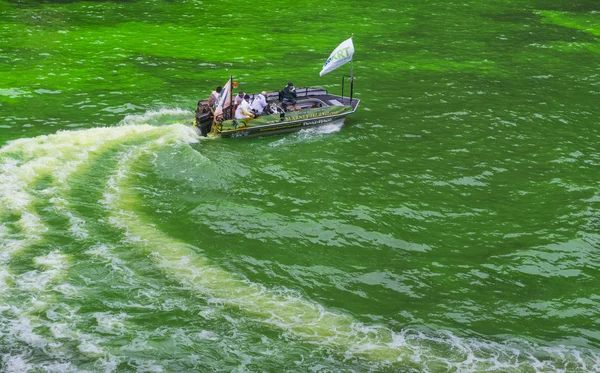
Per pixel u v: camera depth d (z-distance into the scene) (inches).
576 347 478.3
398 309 512.1
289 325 488.4
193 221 613.3
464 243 598.9
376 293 529.7
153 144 748.0
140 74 991.6
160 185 670.5
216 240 587.2
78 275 528.7
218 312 497.4
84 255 553.9
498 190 693.3
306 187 680.4
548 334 490.9
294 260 565.6
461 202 666.8
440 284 542.0
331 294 526.9
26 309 486.0
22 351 445.4
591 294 535.2
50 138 749.3
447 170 729.6
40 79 943.7
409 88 986.1
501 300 525.3
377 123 847.1
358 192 674.8
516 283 546.3
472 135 823.1
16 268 531.2
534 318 507.2
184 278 534.6
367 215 631.8
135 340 462.6
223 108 766.5
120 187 660.7
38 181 660.7
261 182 685.9
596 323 503.8
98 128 780.0
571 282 550.0
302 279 542.6
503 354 468.4
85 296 505.0
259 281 537.3
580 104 942.4
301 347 466.0
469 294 531.5
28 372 427.2
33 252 552.7
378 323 495.8
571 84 1027.9
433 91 975.0
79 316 482.6
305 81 994.7
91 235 581.6
